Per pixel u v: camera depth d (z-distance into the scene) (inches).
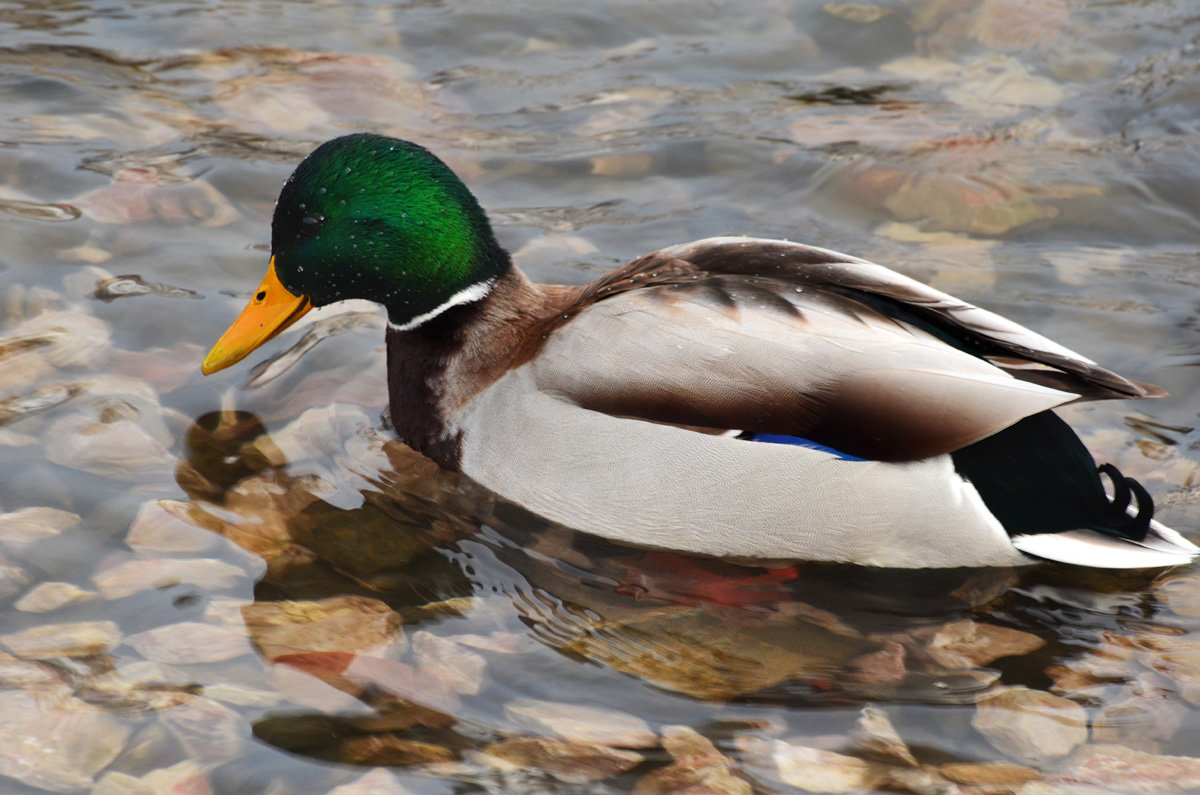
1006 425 318.0
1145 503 329.4
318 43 604.1
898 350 326.3
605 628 325.4
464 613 327.0
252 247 471.2
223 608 320.8
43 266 450.0
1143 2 636.7
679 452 333.7
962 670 313.6
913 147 540.1
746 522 337.7
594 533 352.8
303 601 326.3
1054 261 475.2
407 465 379.9
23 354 406.0
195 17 619.5
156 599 321.4
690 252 363.9
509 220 495.8
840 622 330.0
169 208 487.5
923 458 326.6
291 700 293.4
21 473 358.0
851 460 328.8
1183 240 487.8
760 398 330.0
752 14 637.3
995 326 337.4
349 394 410.3
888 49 610.9
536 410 349.1
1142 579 344.5
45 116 538.0
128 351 414.0
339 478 372.8
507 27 621.9
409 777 274.5
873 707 301.0
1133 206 504.1
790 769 281.4
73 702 288.2
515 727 290.0
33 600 317.4
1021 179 518.6
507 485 360.5
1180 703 301.3
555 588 338.0
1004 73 591.8
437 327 376.2
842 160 531.2
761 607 334.6
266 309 387.9
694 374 332.5
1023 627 327.9
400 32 614.9
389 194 369.7
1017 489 328.8
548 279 460.8
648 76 589.9
